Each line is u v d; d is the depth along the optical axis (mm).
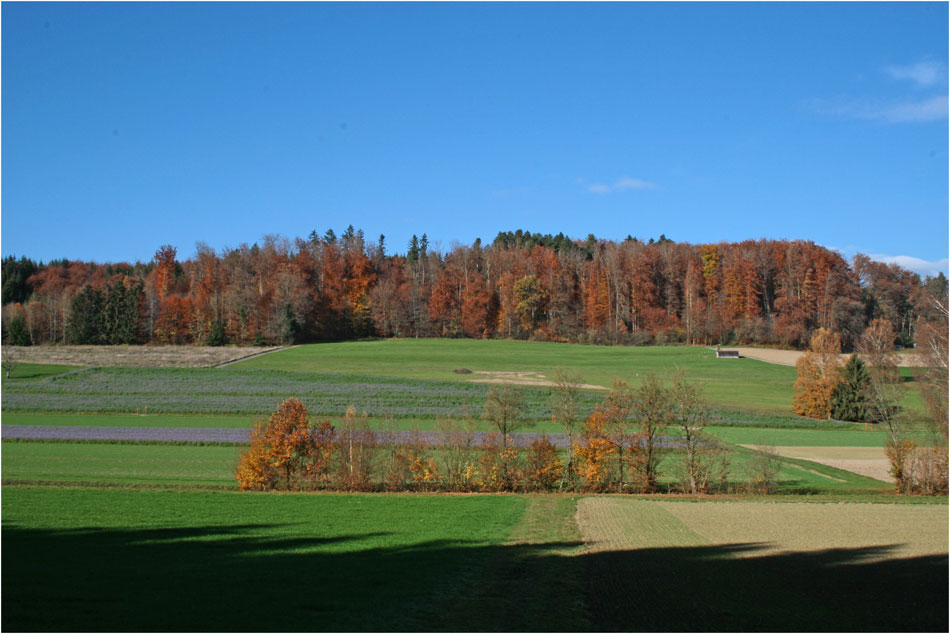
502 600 17516
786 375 102312
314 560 22047
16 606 15055
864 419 70812
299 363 108562
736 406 77688
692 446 43938
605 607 17234
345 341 142500
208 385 81500
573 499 39188
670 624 15984
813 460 52219
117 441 52500
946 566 22391
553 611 16703
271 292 142250
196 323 134250
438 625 15180
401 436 47781
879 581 20406
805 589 19484
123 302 133625
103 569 19625
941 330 46844
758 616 16797
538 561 22578
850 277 133375
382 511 33781
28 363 102438
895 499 40094
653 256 152625
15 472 41969
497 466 44000
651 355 121250
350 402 72000
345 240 199125
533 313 148000
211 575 19312
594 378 96938
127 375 87875
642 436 44688
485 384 85125
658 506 36281
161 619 14508
